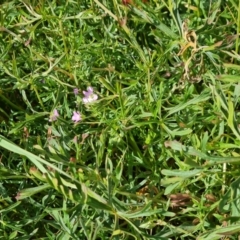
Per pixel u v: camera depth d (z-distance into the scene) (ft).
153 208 1.19
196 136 1.19
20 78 1.34
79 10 1.44
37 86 1.39
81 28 1.40
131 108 1.28
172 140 1.17
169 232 1.14
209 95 1.20
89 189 1.07
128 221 1.11
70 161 1.17
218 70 1.25
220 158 1.10
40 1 1.41
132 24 1.41
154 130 1.26
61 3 1.49
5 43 1.44
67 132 1.31
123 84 1.39
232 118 1.08
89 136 1.31
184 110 1.27
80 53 1.38
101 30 1.42
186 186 1.20
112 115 1.32
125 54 1.37
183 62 1.28
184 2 1.37
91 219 1.17
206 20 1.27
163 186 1.24
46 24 1.53
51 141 1.22
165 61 1.30
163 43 1.34
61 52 1.41
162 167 1.25
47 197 1.21
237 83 1.22
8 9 1.46
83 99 1.30
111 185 1.14
